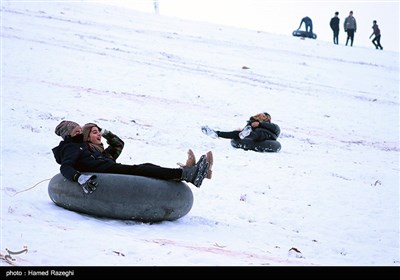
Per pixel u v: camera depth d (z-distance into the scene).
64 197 16.88
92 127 18.30
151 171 17.03
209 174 17.09
